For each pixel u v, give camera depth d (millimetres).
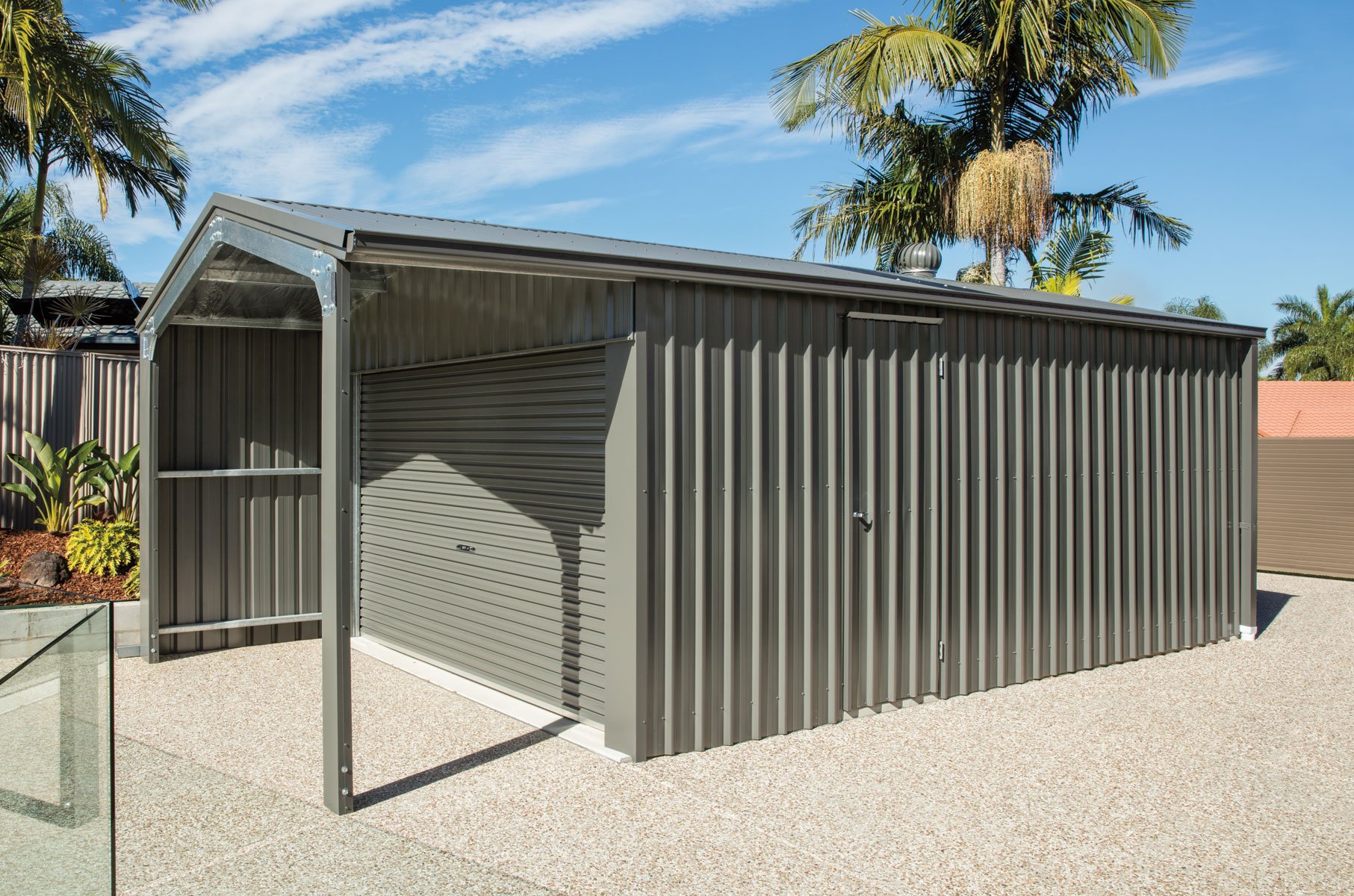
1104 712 5773
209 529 7301
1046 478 6652
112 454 9664
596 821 4066
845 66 13125
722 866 3643
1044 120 14516
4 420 9180
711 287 5012
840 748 5051
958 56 12992
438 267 4227
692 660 4969
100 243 22656
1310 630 8430
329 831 3939
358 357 7633
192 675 6570
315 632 7777
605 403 5105
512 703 5867
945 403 6062
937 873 3604
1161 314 7191
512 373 5918
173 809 4168
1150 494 7375
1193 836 3961
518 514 5918
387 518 7453
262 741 5129
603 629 5227
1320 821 4137
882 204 14750
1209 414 7848
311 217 4191
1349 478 11375
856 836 3928
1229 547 7988
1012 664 6445
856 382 5637
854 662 5605
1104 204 14617
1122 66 13672
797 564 5352
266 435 7543
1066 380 6789
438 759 4848
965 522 6191
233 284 6168
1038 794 4406
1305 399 20766
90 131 12891
